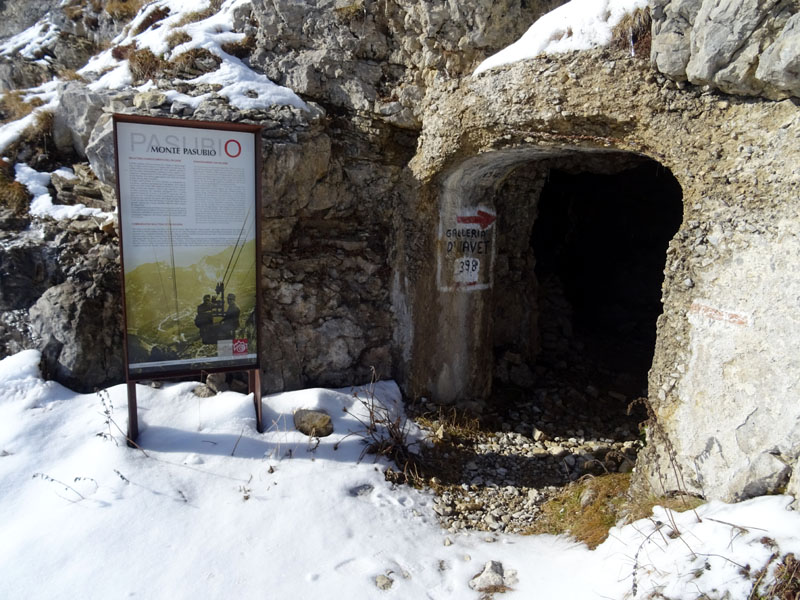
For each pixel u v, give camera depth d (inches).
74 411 167.5
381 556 133.4
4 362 173.8
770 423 112.9
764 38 110.0
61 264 186.7
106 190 199.5
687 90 127.5
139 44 226.4
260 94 191.3
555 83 146.9
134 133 143.6
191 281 154.5
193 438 162.9
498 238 249.0
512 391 237.6
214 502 143.7
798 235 109.2
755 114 117.3
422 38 187.8
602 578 119.4
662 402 136.8
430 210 196.9
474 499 164.1
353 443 172.7
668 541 117.6
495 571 127.3
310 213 198.2
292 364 196.2
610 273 333.4
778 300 112.0
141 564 124.0
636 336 304.7
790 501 108.6
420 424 195.6
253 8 209.9
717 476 122.6
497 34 175.5
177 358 157.2
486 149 172.7
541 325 288.4
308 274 198.4
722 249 122.8
